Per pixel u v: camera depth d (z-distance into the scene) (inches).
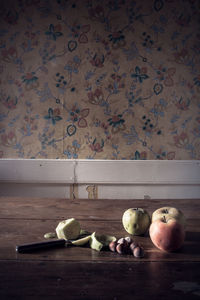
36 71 95.1
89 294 23.5
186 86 95.6
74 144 96.0
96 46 94.7
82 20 94.4
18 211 49.9
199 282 25.8
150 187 96.9
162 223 32.3
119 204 55.8
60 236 36.2
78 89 95.2
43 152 96.3
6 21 94.5
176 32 94.7
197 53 95.2
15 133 96.0
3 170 95.3
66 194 97.0
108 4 94.1
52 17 94.4
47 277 26.4
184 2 94.3
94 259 30.7
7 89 95.3
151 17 94.5
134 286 24.9
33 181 95.7
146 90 95.3
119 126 95.7
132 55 94.8
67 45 94.7
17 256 31.2
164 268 28.6
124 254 32.2
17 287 24.5
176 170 95.7
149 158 96.3
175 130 96.1
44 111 95.6
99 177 95.4
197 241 35.9
